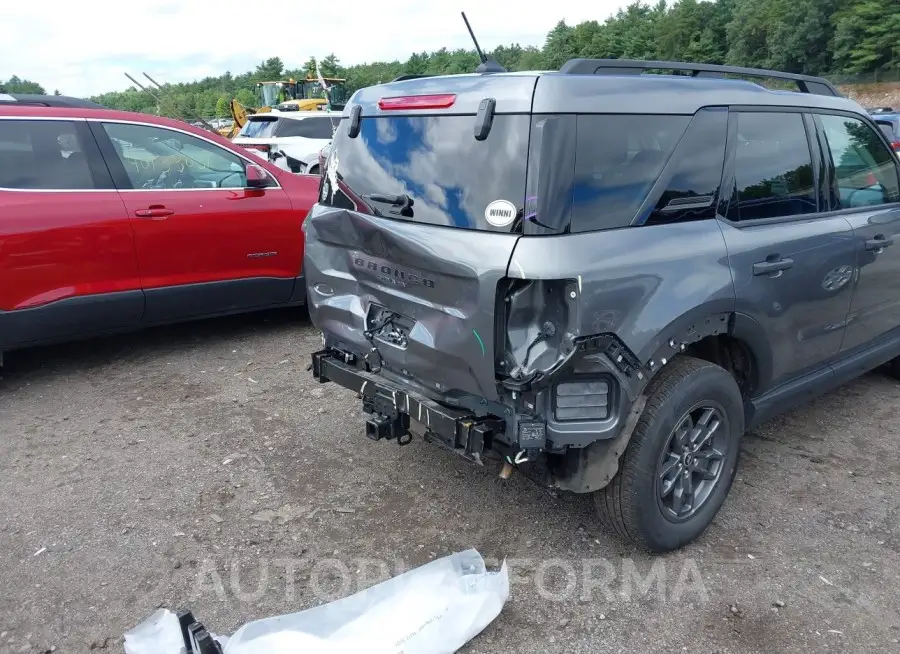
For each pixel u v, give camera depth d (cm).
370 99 338
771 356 352
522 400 270
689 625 281
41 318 495
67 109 516
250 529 344
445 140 294
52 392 507
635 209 289
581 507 361
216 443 429
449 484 383
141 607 292
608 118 281
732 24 7238
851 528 342
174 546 330
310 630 259
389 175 318
